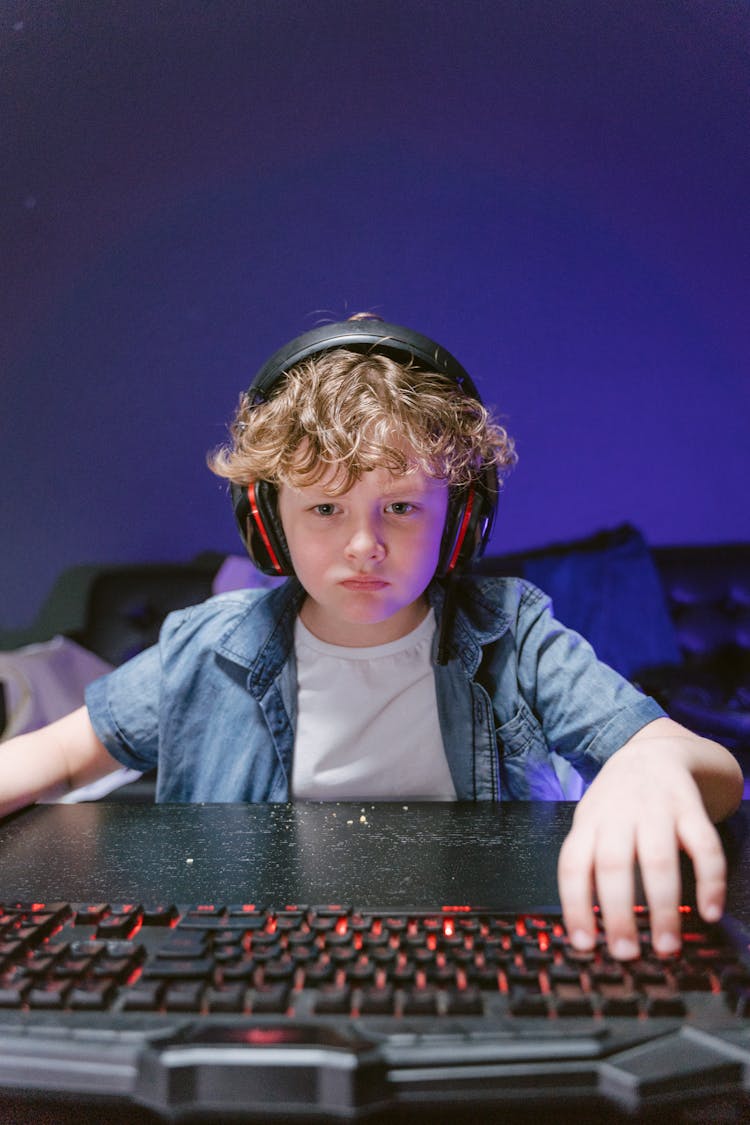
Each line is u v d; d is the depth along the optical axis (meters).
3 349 2.41
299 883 0.52
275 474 0.65
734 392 2.46
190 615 0.87
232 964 0.35
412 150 2.41
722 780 0.57
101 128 2.38
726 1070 0.30
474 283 2.45
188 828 0.64
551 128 2.40
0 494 2.44
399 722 0.81
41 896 0.50
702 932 0.38
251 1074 0.30
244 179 2.41
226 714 0.82
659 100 2.38
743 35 2.34
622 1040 0.31
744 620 2.21
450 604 0.79
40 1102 0.31
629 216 2.42
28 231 2.39
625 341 2.46
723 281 2.43
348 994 0.33
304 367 0.67
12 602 2.46
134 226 2.41
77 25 2.35
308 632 0.83
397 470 0.60
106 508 2.46
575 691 0.78
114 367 2.44
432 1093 0.30
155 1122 0.32
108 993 0.34
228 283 2.43
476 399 0.72
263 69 2.38
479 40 2.38
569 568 2.27
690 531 2.50
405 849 0.58
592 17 2.36
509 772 0.81
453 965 0.35
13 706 2.05
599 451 2.48
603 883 0.39
